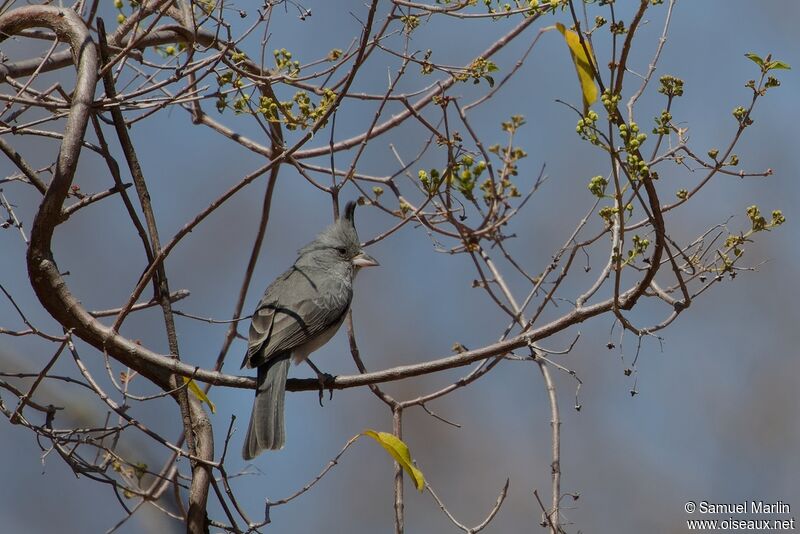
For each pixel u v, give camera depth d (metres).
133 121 9.85
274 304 11.39
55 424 13.31
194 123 12.34
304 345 11.45
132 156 9.31
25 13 9.15
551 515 10.30
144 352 9.02
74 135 8.52
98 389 8.38
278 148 10.90
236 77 10.14
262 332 11.05
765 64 8.65
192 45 10.38
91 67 8.78
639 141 7.96
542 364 11.29
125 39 10.91
